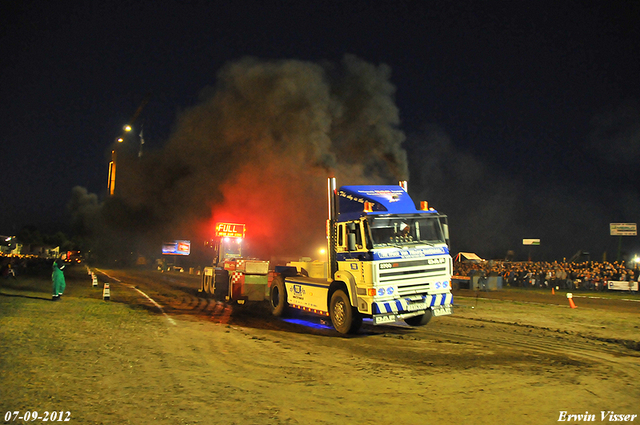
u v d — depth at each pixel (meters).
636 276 29.20
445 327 12.63
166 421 4.92
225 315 15.01
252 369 7.51
